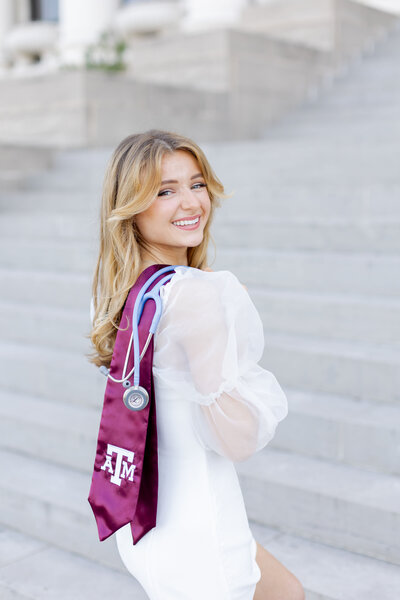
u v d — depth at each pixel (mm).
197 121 7926
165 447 1591
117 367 1585
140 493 1558
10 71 13141
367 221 4223
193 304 1473
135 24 10625
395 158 5285
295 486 2760
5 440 3674
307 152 5723
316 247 4418
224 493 1583
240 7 9945
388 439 2852
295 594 1750
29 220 5699
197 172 1645
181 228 1637
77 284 4531
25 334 4484
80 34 10828
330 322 3666
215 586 1545
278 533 2799
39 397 3973
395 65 8711
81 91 7137
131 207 1568
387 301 3623
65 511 2986
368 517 2598
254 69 8391
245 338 1499
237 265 4316
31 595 2623
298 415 3076
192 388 1486
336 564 2561
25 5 13664
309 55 8898
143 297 1543
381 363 3164
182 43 8438
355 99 8352
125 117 7469
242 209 5293
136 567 1607
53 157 6965
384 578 2467
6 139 7809
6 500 3211
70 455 3412
